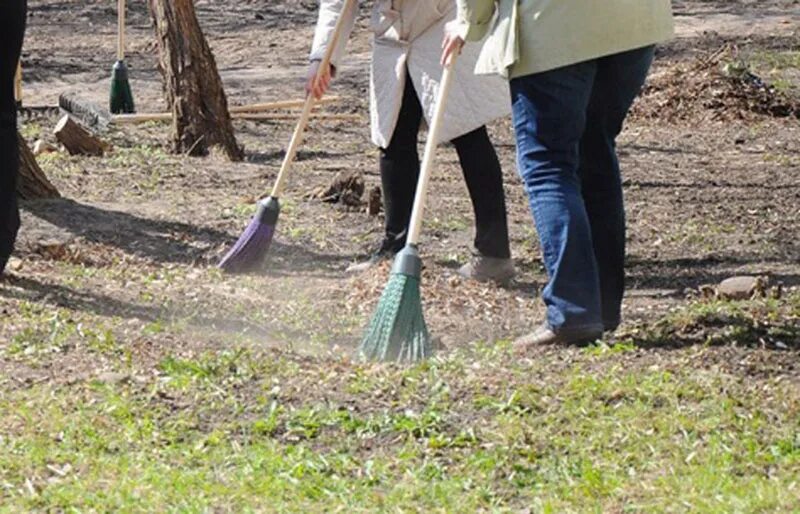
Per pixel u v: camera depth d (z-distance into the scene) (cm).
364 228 1347
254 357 852
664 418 745
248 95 2347
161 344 881
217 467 698
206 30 3119
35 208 1337
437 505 662
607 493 665
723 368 830
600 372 820
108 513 642
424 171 908
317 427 745
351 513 649
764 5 3412
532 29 857
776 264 1241
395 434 739
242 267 1130
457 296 1081
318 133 1958
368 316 1025
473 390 791
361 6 3338
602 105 900
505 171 1680
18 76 1988
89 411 756
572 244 873
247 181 1560
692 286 1157
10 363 833
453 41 908
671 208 1484
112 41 2927
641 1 876
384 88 1119
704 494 658
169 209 1380
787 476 678
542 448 718
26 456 696
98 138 1684
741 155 1845
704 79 2203
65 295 1023
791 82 2370
